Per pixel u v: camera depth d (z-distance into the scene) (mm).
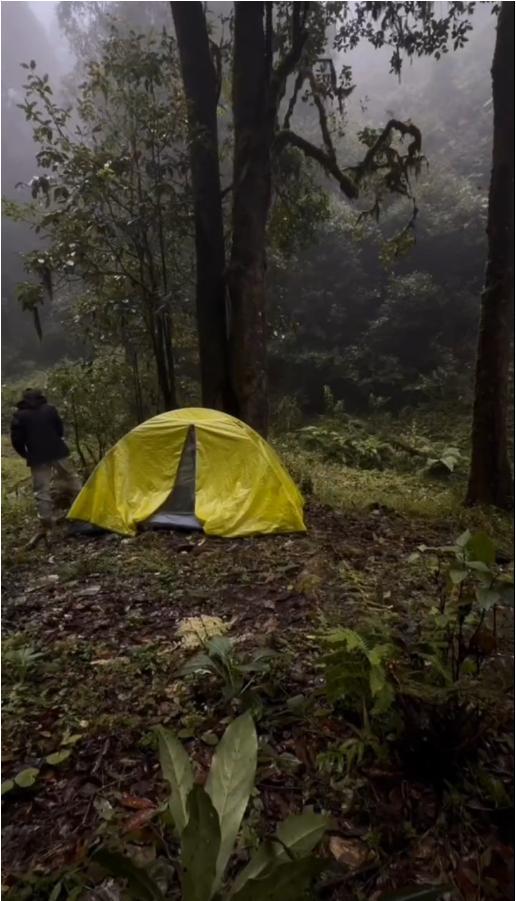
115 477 5730
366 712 2137
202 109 8055
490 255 6402
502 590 2078
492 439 6535
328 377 16922
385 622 2826
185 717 2484
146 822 1923
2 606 3943
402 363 17438
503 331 6434
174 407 8586
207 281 8047
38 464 5457
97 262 7828
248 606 3721
